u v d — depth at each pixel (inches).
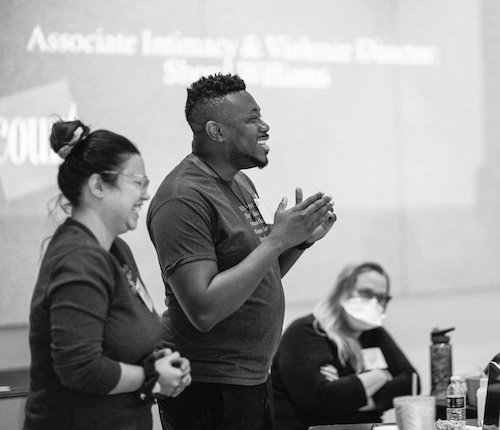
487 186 271.0
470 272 268.8
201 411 150.9
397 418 117.3
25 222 223.0
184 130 239.8
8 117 222.1
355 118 257.4
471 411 170.4
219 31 243.6
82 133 125.2
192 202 145.6
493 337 274.1
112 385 115.4
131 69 234.4
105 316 116.6
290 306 251.4
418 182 263.7
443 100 266.5
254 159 152.7
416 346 265.0
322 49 254.2
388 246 259.9
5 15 222.1
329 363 209.9
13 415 218.8
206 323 140.3
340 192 255.6
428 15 265.0
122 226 122.3
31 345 119.6
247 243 149.9
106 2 231.8
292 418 209.2
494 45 271.7
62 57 227.3
